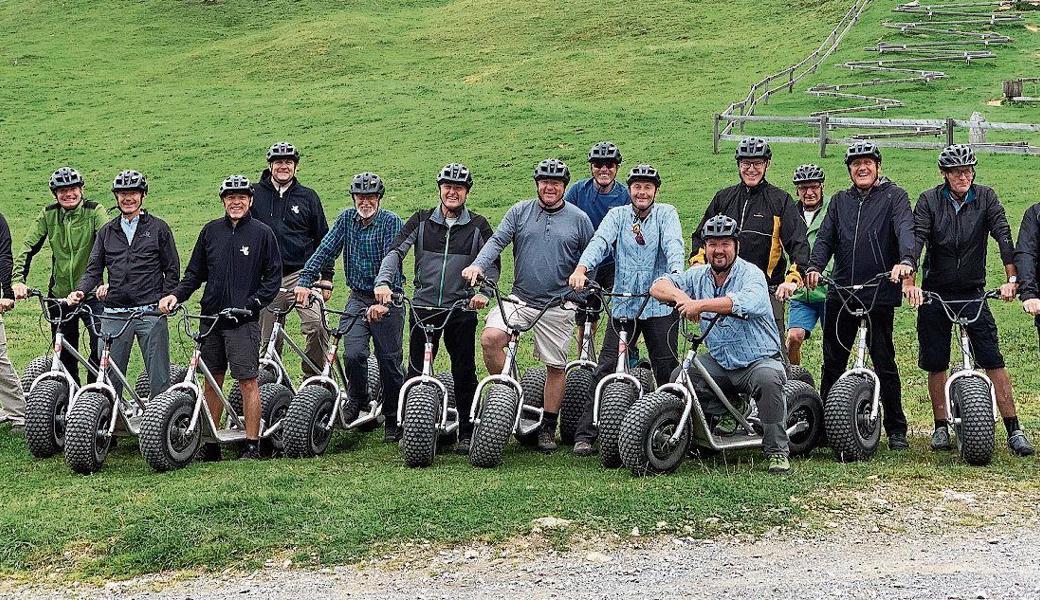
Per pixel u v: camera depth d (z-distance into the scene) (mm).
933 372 8773
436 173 26406
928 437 9320
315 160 29156
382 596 5805
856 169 8625
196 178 28453
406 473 8109
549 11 54219
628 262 8383
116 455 9117
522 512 6863
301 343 14547
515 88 39625
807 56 40281
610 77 40344
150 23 58156
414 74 44781
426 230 8953
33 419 8812
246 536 6613
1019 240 8328
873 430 8375
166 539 6582
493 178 25422
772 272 9016
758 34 46438
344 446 9469
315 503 7176
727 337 7945
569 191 9758
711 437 7980
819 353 13195
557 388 8828
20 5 62812
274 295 9047
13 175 29750
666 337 8352
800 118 25766
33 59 50562
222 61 49562
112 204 26297
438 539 6516
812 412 8484
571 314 8766
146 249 9281
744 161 8945
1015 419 8570
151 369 9258
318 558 6312
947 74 35250
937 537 6562
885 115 30000
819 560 6195
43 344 15016
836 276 8742
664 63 42031
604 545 6414
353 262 9578
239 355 8891
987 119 28562
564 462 8461
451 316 8883
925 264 8711
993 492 7406
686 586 5848
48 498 7691
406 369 9742
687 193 22109
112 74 48250
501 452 8297
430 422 8328
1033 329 13539
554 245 8625
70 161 31172
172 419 8414
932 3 46500
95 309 9852
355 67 46625
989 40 39344
